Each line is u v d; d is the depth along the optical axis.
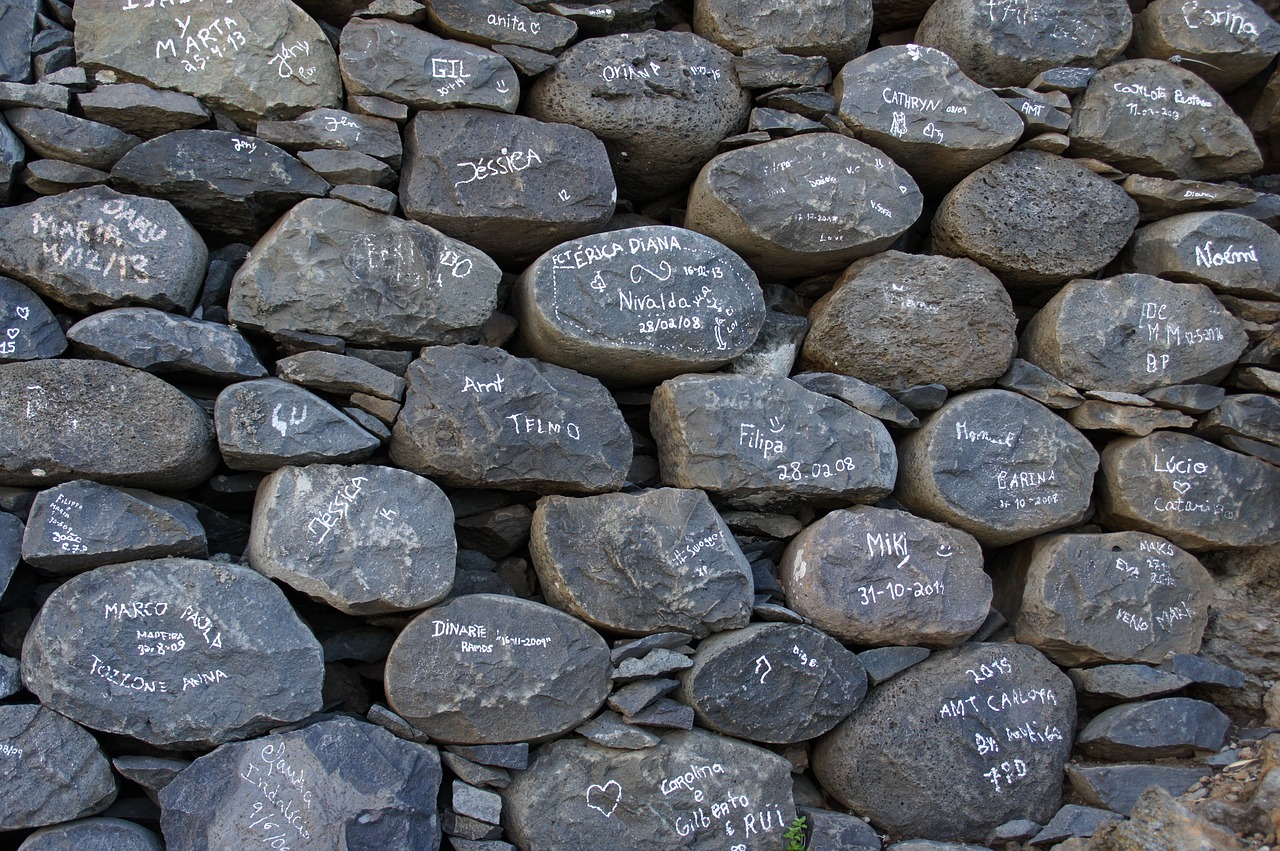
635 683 3.12
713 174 3.46
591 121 3.44
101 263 2.92
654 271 3.31
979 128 3.63
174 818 2.72
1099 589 3.44
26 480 2.86
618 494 3.21
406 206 3.21
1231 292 3.75
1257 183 4.25
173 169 3.01
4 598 2.83
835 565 3.29
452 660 2.98
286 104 3.18
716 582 3.17
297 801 2.76
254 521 3.02
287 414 2.95
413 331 3.16
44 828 2.69
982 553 3.51
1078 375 3.62
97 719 2.72
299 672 2.86
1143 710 3.37
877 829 3.28
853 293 3.55
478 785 2.99
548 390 3.18
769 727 3.17
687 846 3.02
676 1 3.94
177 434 2.86
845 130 3.60
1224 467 3.58
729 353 3.38
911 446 3.57
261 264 3.05
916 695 3.29
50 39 3.07
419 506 3.03
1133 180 3.78
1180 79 3.82
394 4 3.27
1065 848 3.10
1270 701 3.43
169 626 2.79
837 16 3.67
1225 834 2.76
